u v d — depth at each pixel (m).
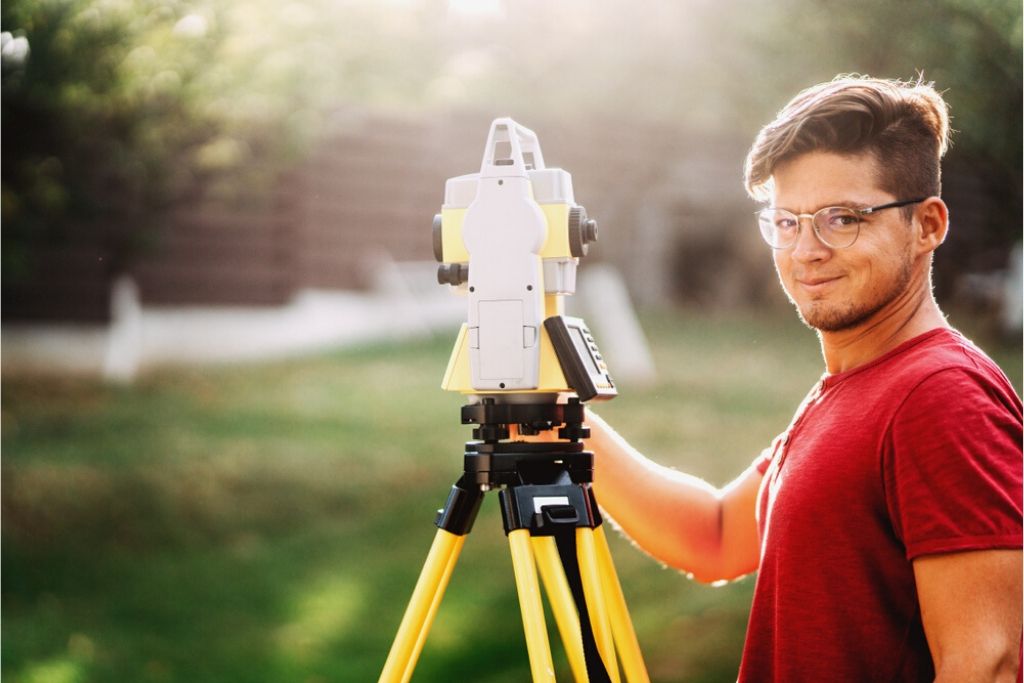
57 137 7.61
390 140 12.09
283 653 5.57
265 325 11.55
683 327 11.91
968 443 1.49
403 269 12.37
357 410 9.38
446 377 1.88
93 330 10.66
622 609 1.86
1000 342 11.30
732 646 5.11
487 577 6.38
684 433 8.42
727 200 13.18
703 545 2.11
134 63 5.84
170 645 5.72
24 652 5.62
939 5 5.80
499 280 1.80
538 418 1.81
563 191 1.84
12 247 8.35
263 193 10.89
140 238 10.48
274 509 7.62
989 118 6.10
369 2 6.29
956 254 11.80
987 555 1.46
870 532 1.58
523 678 5.07
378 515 7.50
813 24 6.18
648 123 11.84
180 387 10.19
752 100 7.03
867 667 1.59
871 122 1.64
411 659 1.80
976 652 1.45
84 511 7.50
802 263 1.69
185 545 7.19
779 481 1.71
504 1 7.30
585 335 1.89
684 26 6.87
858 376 1.67
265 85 6.15
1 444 8.48
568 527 1.75
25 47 5.74
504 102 7.58
